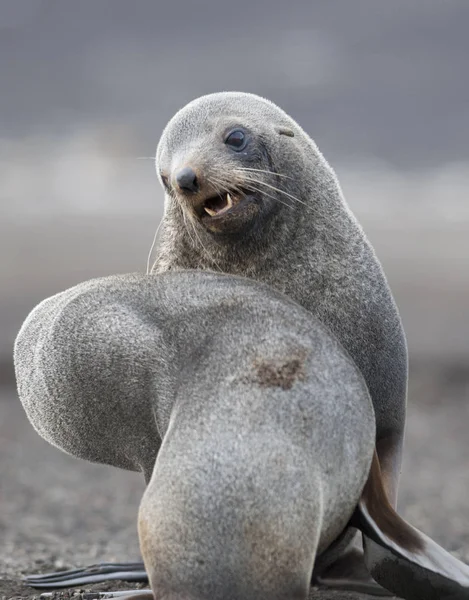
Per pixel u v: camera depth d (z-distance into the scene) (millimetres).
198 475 19188
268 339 20234
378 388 24656
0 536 37406
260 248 24875
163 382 20766
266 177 24766
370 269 25109
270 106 26547
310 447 19625
